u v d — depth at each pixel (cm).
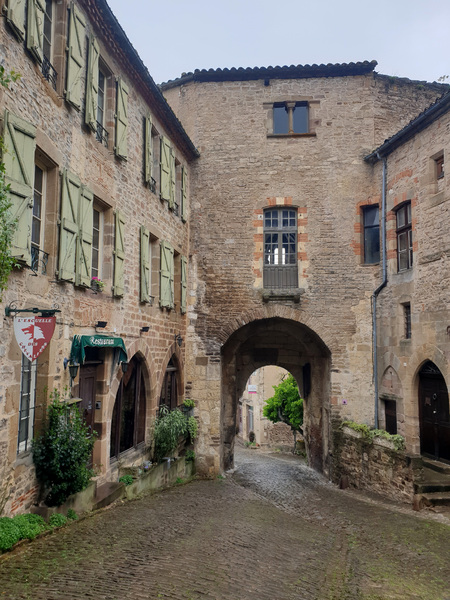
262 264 1516
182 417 1359
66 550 625
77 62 835
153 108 1236
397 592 613
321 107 1543
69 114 821
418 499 1079
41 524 685
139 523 789
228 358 1755
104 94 1016
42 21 720
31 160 670
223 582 580
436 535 873
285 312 1489
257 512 1009
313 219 1508
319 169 1521
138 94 1149
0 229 566
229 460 1775
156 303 1247
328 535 893
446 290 1148
